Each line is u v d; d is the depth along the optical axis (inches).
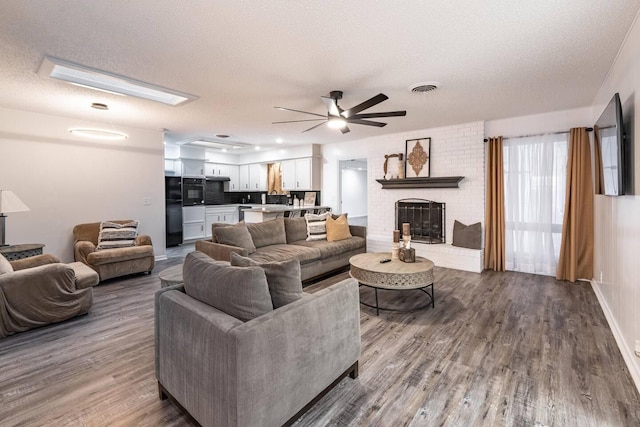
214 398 57.8
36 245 153.6
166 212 273.3
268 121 191.8
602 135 121.6
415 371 86.4
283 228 192.1
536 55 102.2
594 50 99.0
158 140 220.7
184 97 140.9
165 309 72.0
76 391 77.4
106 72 114.0
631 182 90.4
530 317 121.8
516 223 187.6
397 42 93.0
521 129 183.9
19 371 86.0
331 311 74.3
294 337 63.8
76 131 163.0
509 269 191.6
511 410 70.5
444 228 214.7
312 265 168.7
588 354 94.0
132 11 76.7
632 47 87.4
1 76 116.8
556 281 168.1
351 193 420.5
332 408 71.7
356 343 83.3
